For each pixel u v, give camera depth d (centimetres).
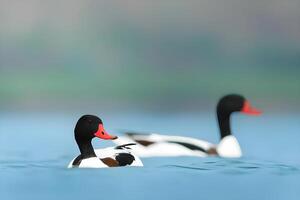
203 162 1972
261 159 2086
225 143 2184
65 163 1934
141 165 1777
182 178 1692
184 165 1895
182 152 2152
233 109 2244
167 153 2134
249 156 2188
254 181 1677
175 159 2050
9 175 1739
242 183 1655
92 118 1714
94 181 1609
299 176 1750
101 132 1706
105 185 1577
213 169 1831
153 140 2167
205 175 1741
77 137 1730
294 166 1906
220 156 2156
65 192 1534
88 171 1706
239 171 1814
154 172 1752
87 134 1712
